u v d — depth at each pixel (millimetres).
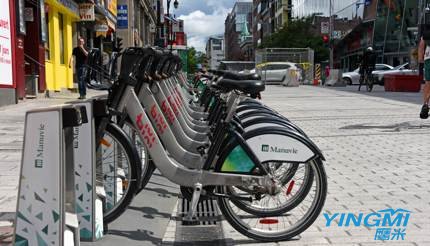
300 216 4312
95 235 3883
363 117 12438
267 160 4016
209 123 5016
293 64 36250
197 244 4168
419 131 9914
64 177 3088
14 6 14469
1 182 5750
